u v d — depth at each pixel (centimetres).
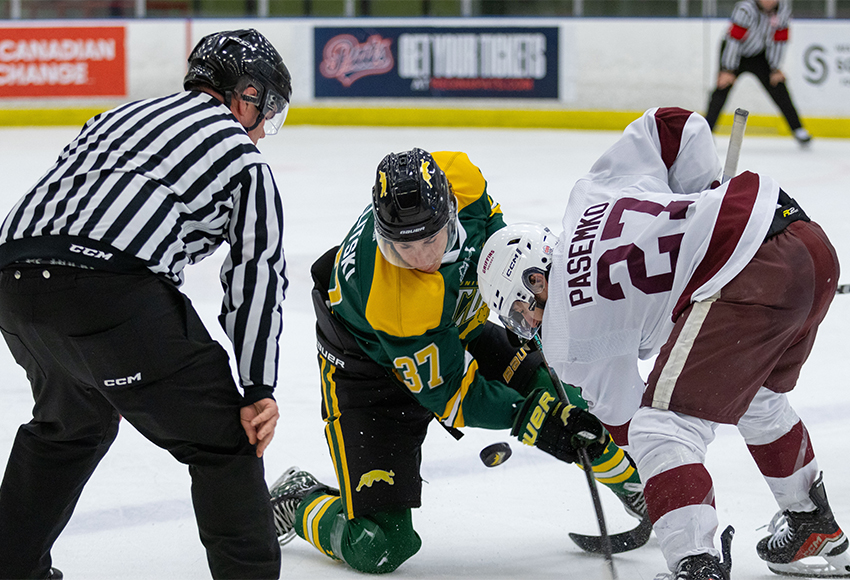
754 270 517
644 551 674
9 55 3177
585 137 3041
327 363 693
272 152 2738
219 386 539
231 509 548
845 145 2891
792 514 614
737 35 2714
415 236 578
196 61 577
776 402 598
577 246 553
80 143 540
